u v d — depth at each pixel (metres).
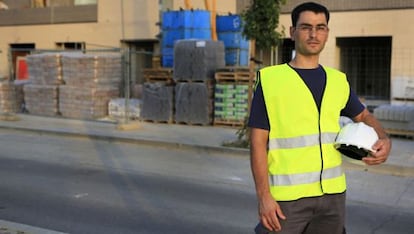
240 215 6.68
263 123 3.07
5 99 18.27
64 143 12.91
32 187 8.09
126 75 15.55
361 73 20.59
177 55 15.59
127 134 13.59
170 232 5.95
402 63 18.86
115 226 6.14
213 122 15.35
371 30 19.31
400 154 10.98
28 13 28.06
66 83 17.38
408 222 6.61
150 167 9.96
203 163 10.46
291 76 3.06
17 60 25.17
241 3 21.45
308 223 3.14
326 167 3.05
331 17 19.97
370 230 6.22
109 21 25.50
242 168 9.96
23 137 13.92
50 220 6.35
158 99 15.88
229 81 15.06
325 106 3.07
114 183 8.49
